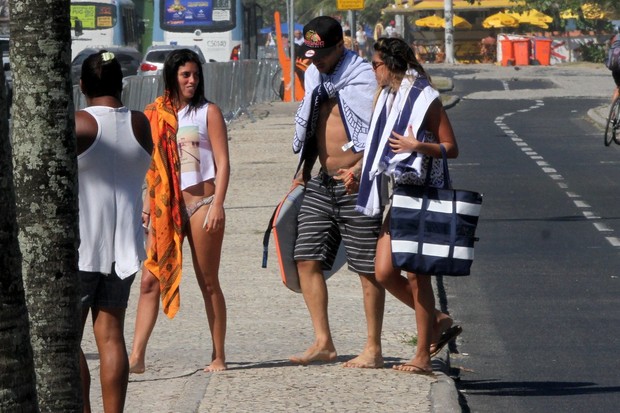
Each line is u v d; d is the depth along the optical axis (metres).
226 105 73.69
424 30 187.88
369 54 159.50
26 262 10.70
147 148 14.19
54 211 10.67
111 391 14.16
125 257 13.84
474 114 82.94
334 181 18.00
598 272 27.81
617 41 55.09
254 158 53.94
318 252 18.38
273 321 22.20
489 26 174.62
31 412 8.25
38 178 10.58
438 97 16.98
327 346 18.62
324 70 17.81
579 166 50.50
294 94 89.69
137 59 104.69
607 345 20.83
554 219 36.06
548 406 17.14
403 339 20.42
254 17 124.50
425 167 16.88
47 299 10.77
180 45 104.06
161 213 17.67
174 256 17.75
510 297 25.12
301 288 18.67
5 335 8.05
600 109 80.75
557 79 125.25
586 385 18.28
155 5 115.56
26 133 10.55
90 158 13.68
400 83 17.08
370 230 17.94
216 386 17.17
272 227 18.66
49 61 10.48
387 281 17.50
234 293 24.95
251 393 16.73
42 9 10.40
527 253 30.42
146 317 18.28
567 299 24.83
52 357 10.85
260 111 80.69
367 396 16.50
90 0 113.81
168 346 20.22
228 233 33.56
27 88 10.48
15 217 8.09
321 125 18.02
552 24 188.38
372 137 17.30
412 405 16.00
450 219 16.62
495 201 40.19
